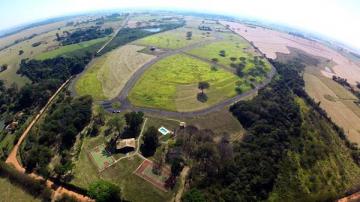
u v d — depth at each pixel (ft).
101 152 483.10
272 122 569.23
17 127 592.60
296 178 439.63
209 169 435.12
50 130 525.34
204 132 538.47
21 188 408.46
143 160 464.24
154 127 519.60
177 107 651.25
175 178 427.33
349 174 479.41
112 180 421.18
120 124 542.57
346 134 607.78
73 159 464.65
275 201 399.24
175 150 476.95
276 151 477.36
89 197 393.91
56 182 418.51
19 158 478.18
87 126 562.66
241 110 612.70
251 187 408.26
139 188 407.64
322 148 513.45
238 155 471.21
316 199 396.37
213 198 390.83
